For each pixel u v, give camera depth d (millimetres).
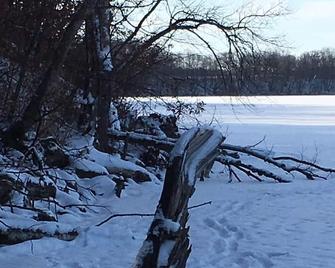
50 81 12648
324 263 8062
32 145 12234
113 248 8633
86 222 10703
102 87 17469
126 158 18734
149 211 12016
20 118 13070
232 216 11602
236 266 7816
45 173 11898
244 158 24156
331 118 58969
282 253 8562
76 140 16438
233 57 19250
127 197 13828
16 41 13289
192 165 3801
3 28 12414
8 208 9984
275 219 11359
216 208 12508
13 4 12867
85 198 12742
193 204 13117
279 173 20547
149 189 15055
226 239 9508
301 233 10070
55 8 13664
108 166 15539
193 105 26703
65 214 10875
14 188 10180
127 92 19594
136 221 10797
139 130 20859
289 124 49000
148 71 19531
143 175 16031
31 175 11438
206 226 10539
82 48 17234
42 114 13781
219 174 20016
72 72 17031
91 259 7938
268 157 18688
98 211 11969
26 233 8664
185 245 3840
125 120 20797
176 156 3697
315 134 38688
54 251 8336
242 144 30625
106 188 13859
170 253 3654
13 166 10953
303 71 112562
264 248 8906
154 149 19750
